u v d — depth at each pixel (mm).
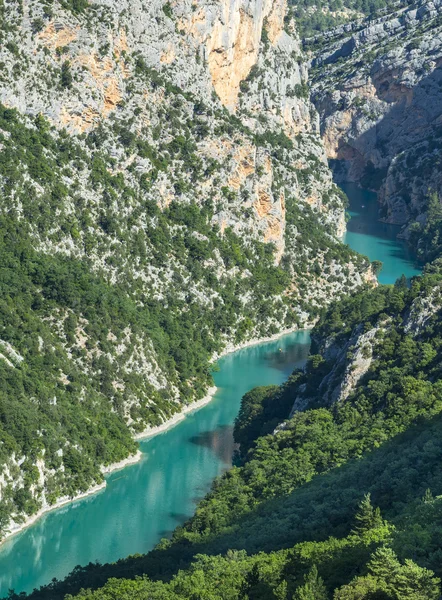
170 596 162125
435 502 164125
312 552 158375
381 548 138000
